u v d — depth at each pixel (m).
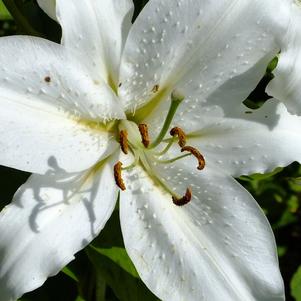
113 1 0.40
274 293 0.42
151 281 0.42
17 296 0.38
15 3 0.49
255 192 0.70
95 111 0.41
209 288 0.43
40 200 0.39
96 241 0.47
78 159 0.41
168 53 0.42
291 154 0.44
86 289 0.50
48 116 0.39
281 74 0.41
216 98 0.43
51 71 0.38
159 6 0.41
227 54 0.42
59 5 0.38
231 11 0.41
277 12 0.41
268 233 0.43
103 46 0.40
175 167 0.45
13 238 0.38
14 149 0.37
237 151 0.44
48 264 0.38
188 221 0.44
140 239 0.43
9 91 0.38
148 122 0.45
